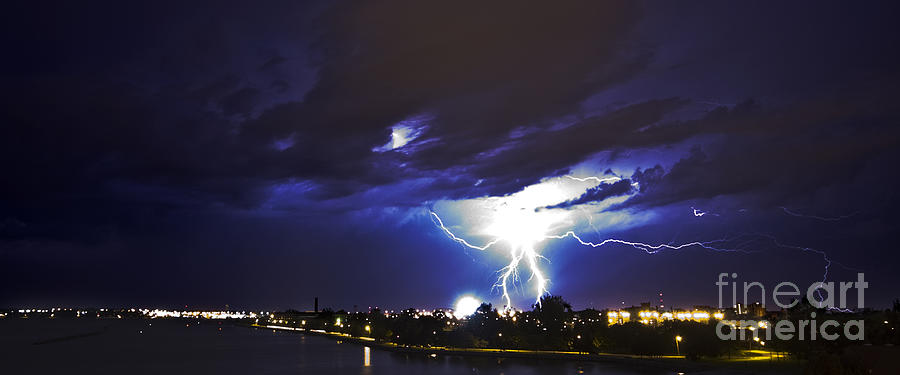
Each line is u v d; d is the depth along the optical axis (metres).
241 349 180.62
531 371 105.44
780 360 96.19
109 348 190.88
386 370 112.06
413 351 155.00
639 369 101.75
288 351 170.00
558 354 129.88
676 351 118.25
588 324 150.00
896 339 88.75
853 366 53.31
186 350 178.38
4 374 113.69
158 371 115.88
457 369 111.62
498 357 135.25
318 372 109.88
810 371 54.00
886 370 51.91
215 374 109.25
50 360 144.25
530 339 149.62
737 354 109.44
